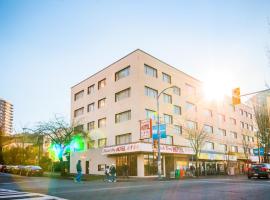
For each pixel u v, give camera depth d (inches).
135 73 1327.5
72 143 1492.4
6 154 2378.2
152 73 1411.2
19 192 493.7
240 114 2385.6
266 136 1916.8
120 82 1423.5
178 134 1489.9
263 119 1947.6
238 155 2060.8
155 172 1291.8
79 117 1764.3
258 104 1996.8
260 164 1027.3
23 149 2253.9
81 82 1803.6
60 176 1209.4
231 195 441.4
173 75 1550.2
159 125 1098.7
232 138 2137.1
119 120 1402.6
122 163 1326.3
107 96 1517.0
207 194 454.0
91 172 1547.7
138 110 1270.9
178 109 1549.0
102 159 1470.2
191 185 648.4
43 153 2149.4
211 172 1736.0
